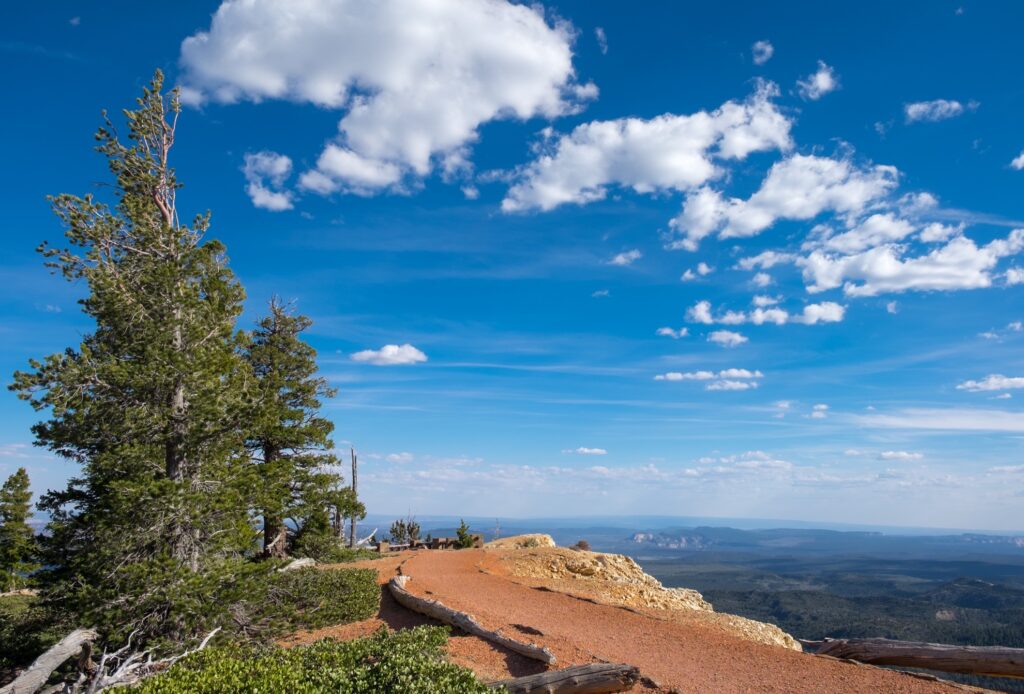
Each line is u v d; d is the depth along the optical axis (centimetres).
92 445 1752
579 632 1675
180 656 1316
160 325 1766
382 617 1953
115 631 1416
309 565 2672
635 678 1118
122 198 1977
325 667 1059
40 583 1686
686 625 1808
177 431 1736
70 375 1608
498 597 2172
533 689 1107
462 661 1379
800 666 1377
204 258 1894
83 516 1709
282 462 2045
